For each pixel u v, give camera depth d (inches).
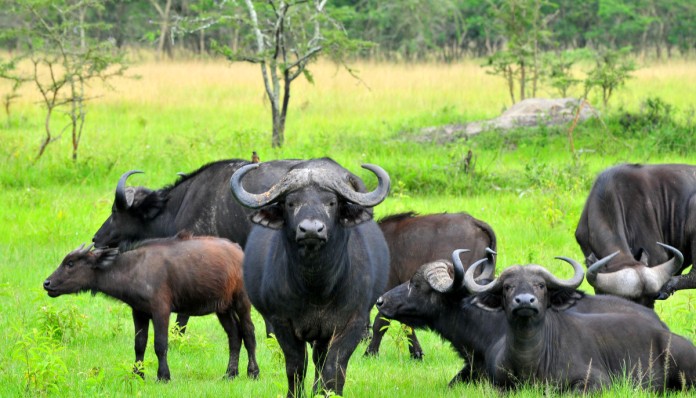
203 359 1395.2
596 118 3324.3
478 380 1171.9
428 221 1502.2
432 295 1214.9
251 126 3895.2
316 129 3777.1
